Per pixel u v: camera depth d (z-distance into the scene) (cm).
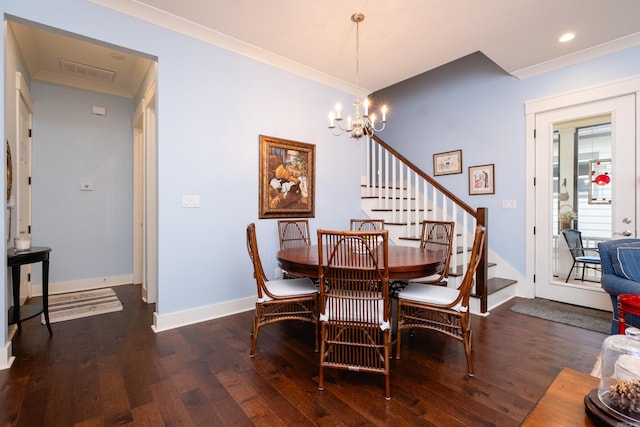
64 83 392
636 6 249
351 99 429
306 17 268
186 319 284
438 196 451
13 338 251
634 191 300
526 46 312
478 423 152
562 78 342
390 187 490
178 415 159
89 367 205
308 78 380
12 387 182
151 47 265
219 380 191
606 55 313
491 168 400
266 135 341
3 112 204
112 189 433
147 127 347
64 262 399
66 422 153
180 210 282
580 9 254
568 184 342
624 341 105
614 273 239
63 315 307
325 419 156
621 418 92
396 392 179
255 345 227
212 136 301
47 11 221
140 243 444
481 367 206
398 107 514
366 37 300
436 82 461
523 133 371
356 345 189
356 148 441
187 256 286
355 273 185
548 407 104
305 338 255
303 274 215
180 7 255
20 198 322
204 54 295
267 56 333
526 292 371
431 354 227
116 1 245
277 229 353
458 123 435
